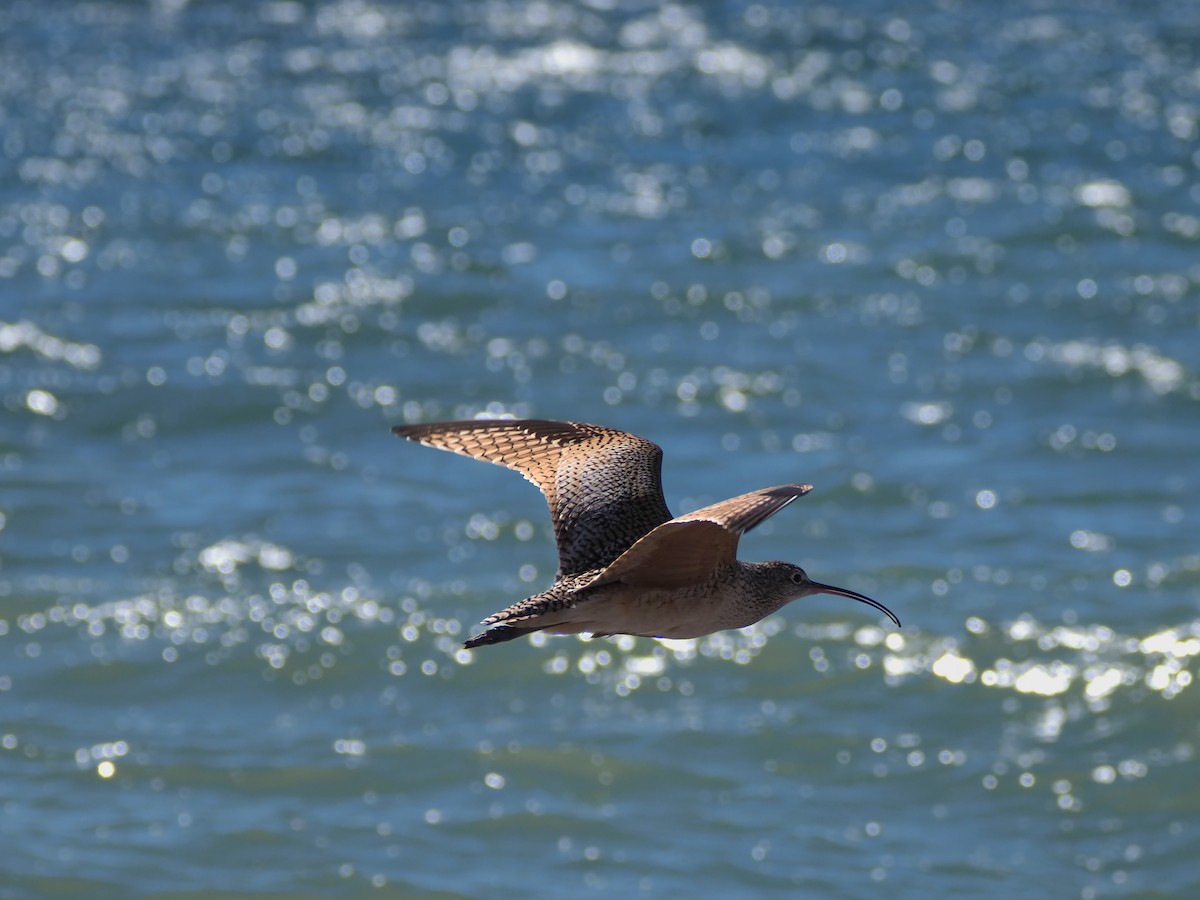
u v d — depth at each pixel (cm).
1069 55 4766
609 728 1541
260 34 4956
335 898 1290
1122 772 1462
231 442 2234
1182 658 1622
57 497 2020
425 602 1773
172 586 1797
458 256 3105
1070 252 3144
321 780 1456
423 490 2078
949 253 3133
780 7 5362
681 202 3497
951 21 5194
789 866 1332
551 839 1374
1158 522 1959
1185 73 4553
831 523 1984
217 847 1352
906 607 1753
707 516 529
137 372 2466
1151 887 1307
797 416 2345
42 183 3525
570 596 593
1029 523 1964
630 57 4762
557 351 2620
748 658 1658
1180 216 3356
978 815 1414
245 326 2697
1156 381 2466
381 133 3997
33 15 5100
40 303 2773
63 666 1636
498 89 4419
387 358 2580
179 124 4009
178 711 1572
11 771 1452
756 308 2838
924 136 3984
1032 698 1577
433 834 1380
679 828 1395
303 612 1748
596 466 639
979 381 2472
